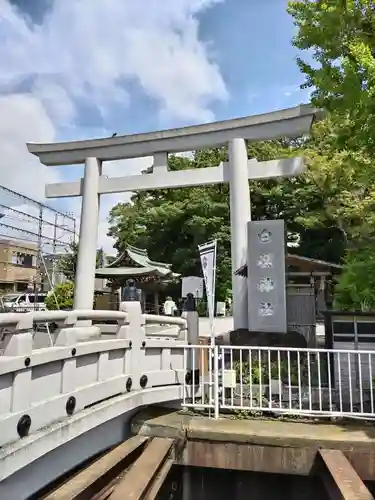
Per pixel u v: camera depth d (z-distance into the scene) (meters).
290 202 20.78
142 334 5.46
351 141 5.66
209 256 6.78
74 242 21.91
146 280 20.05
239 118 9.38
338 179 10.39
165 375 5.81
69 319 4.14
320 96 5.94
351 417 5.23
